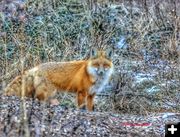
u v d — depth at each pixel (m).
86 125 13.27
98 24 22.95
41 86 15.81
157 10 24.86
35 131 11.94
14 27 22.05
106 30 22.91
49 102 15.10
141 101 17.61
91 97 16.19
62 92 16.44
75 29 22.45
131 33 23.08
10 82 16.25
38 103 14.25
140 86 18.64
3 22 21.89
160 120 14.97
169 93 18.53
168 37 23.31
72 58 20.45
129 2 26.05
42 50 20.23
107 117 14.37
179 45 23.06
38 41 20.88
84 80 15.98
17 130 11.88
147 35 23.39
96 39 21.66
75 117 13.63
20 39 20.94
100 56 16.09
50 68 16.00
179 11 25.52
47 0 23.78
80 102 16.03
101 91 18.02
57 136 12.19
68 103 16.48
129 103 17.30
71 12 23.55
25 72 15.88
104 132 13.01
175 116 15.60
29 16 22.95
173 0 26.38
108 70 16.16
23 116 12.42
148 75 19.97
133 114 16.62
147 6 25.70
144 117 15.39
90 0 24.17
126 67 20.30
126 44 22.53
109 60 16.27
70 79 16.03
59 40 21.39
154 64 21.41
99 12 23.78
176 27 23.25
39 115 13.19
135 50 22.30
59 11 23.55
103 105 17.23
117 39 22.67
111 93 17.88
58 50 20.72
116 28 23.16
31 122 12.59
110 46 21.78
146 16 24.28
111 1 25.42
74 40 22.02
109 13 23.97
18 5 23.45
